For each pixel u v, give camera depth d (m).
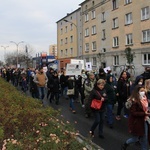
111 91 9.80
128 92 10.81
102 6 46.00
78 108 14.25
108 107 9.77
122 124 10.29
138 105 6.46
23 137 5.61
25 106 8.09
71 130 6.08
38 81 15.76
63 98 18.56
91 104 8.33
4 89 12.01
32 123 6.42
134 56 37.44
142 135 6.49
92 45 50.16
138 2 36.81
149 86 8.09
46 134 5.75
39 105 8.70
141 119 6.49
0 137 5.49
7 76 29.69
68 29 63.47
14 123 6.35
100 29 46.97
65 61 42.28
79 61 22.81
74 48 60.62
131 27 38.44
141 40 36.44
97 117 8.33
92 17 49.91
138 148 7.32
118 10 41.38
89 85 11.54
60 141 5.28
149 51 35.00
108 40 44.38
